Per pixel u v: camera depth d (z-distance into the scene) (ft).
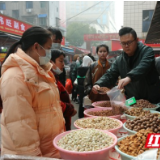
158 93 8.54
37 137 4.20
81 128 5.32
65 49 43.91
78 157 3.91
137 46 8.20
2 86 4.08
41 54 4.58
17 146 3.89
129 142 4.31
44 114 4.57
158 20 12.41
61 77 9.89
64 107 6.84
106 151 4.05
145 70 7.50
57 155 4.81
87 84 10.77
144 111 6.86
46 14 99.35
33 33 4.47
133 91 8.65
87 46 124.16
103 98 9.71
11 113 3.92
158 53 33.12
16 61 4.22
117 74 9.21
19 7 102.83
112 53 51.42
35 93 4.33
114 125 5.65
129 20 45.14
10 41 25.31
